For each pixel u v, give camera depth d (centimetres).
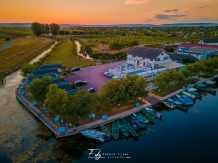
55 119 3631
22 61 8519
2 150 2969
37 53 10700
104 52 10481
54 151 2992
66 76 6378
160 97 4803
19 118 3925
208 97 5112
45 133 3419
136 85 4162
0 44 12731
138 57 7462
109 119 3738
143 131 3544
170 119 3981
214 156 2930
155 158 2891
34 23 18312
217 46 9831
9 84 5894
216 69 7119
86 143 3195
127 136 3300
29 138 3275
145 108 4225
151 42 14175
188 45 10781
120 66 7288
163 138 3353
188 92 5203
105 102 3756
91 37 17488
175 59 8038
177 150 3059
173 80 5084
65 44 14075
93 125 3516
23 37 17712
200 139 3341
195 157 2908
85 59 9212
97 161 2833
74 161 2822
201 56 8131
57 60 8762
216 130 3609
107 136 3241
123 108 4216
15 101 4709
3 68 7188
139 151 3041
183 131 3569
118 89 4034
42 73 5962
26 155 2880
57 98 3284
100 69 7312
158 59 6919
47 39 16900
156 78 4981
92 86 5453
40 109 4112
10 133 3409
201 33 19838
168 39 15750
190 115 4156
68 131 3309
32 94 4031
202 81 6162
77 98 3431
